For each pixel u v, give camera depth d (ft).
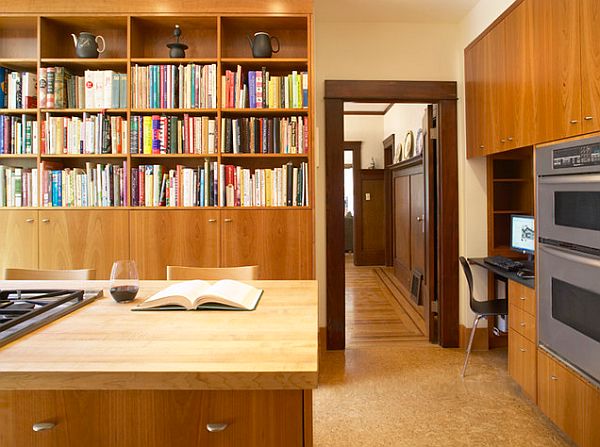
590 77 5.86
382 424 7.31
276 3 9.30
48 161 9.63
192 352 2.88
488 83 9.42
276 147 9.55
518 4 7.97
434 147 11.61
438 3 10.08
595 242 5.70
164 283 5.55
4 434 2.79
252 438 2.78
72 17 9.36
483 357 10.52
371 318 14.01
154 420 2.77
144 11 9.28
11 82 9.45
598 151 5.65
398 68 11.21
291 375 2.56
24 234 9.30
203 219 9.36
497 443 6.70
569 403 6.34
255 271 6.46
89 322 3.64
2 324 3.27
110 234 9.34
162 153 9.43
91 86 9.43
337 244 11.02
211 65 9.43
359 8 10.35
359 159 24.48
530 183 10.98
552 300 6.79
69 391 2.78
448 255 11.17
